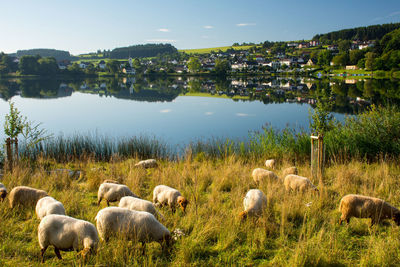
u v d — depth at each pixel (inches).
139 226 214.1
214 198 324.8
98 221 219.3
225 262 207.5
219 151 612.7
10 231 238.2
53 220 201.9
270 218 269.7
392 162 433.4
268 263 205.5
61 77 5359.3
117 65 6707.7
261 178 375.2
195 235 239.9
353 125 540.7
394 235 232.5
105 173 436.5
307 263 201.3
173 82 4313.5
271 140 597.6
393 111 511.2
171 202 293.7
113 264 194.2
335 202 305.7
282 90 2719.0
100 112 1619.1
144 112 1622.8
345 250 220.8
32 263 198.5
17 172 384.5
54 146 628.1
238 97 2300.7
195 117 1429.6
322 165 391.2
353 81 3176.7
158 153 644.7
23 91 2758.4
